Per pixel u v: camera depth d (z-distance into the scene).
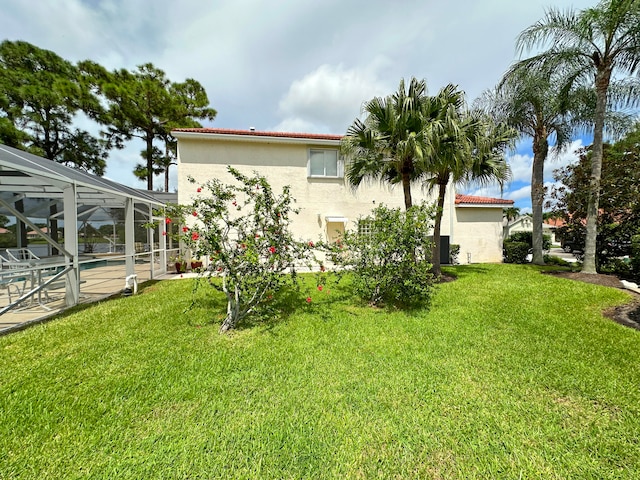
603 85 9.84
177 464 2.40
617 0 8.56
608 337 4.97
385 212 7.01
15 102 16.92
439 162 8.79
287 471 2.34
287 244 5.85
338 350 4.59
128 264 9.73
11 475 2.30
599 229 12.05
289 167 14.38
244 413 3.05
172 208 5.76
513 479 2.25
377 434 2.74
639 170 9.38
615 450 2.51
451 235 16.70
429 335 5.18
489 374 3.80
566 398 3.27
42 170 6.43
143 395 3.38
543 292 8.23
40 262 9.02
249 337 5.13
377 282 6.70
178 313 6.52
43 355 4.45
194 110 23.41
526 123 13.48
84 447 2.59
